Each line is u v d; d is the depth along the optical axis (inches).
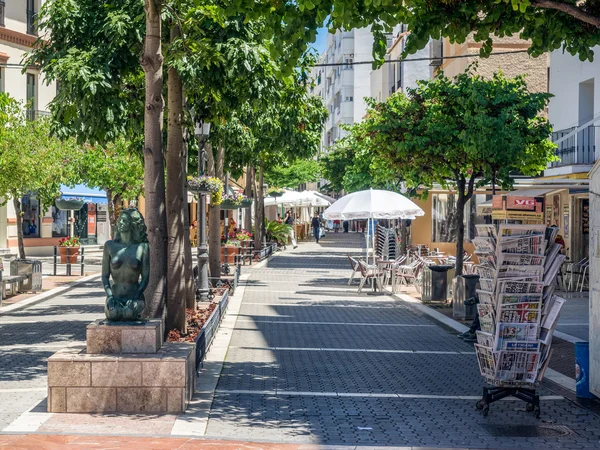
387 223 2182.6
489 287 388.8
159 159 456.1
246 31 553.0
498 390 382.9
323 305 866.8
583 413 387.9
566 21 453.1
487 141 707.4
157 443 313.3
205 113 657.6
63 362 359.3
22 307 791.1
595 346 405.1
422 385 449.4
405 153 763.4
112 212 1242.0
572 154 967.6
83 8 583.2
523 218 399.2
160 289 454.6
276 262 1557.6
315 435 337.4
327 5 398.6
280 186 2348.7
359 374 478.6
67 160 1141.7
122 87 632.4
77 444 308.3
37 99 1616.6
